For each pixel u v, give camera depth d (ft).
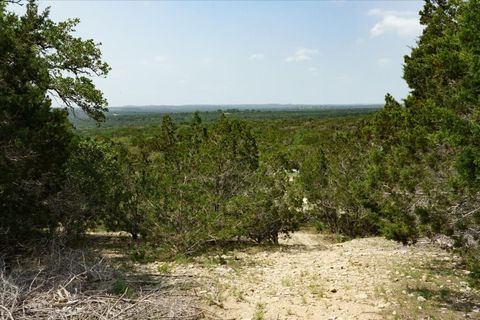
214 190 48.57
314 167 70.79
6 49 30.86
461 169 23.98
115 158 55.26
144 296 25.68
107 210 49.37
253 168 56.24
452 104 26.12
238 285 32.19
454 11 35.70
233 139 57.47
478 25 24.09
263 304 27.63
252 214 50.34
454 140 24.13
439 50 32.14
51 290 24.56
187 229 44.04
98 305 23.45
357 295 29.35
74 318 21.85
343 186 66.13
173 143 60.59
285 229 58.44
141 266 37.86
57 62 47.83
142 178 49.75
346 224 69.62
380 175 32.19
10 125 29.89
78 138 48.78
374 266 38.55
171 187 44.50
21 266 32.24
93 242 51.93
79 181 43.70
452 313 25.30
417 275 34.12
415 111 36.76
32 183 32.78
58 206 39.37
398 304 27.14
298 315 25.63
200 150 52.19
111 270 31.58
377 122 46.73
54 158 32.94
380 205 34.19
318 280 34.01
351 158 68.49
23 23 43.65
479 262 25.64
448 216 28.14
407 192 30.63
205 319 24.63
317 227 74.95
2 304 21.90
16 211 32.60
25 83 32.83
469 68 24.30
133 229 51.78
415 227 30.01
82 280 28.17
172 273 35.45
